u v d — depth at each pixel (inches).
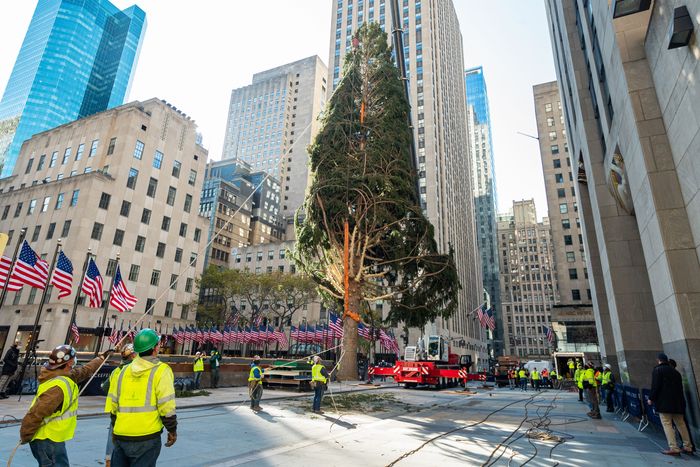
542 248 5541.3
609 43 533.3
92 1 6638.8
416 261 1004.6
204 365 764.6
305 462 254.5
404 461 263.1
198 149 2447.1
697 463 279.7
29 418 144.6
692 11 332.2
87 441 295.7
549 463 268.4
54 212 1851.6
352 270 967.6
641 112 441.1
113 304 911.0
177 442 301.7
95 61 6569.9
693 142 354.9
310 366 912.3
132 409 139.5
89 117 2191.2
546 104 3166.8
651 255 446.3
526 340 5231.3
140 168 2043.6
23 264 718.5
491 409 617.3
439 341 1478.8
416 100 3063.5
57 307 1598.2
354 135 1072.2
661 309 423.2
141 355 148.5
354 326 944.9
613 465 268.8
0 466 220.7
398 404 636.1
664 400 316.2
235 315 2234.3
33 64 5954.7
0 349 1673.2
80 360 666.2
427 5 3275.1
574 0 902.4
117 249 1868.8
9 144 5438.0
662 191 406.6
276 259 3287.4
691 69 342.3
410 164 1105.4
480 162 6791.3
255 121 6077.8
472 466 253.1
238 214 3796.8
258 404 489.4
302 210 1053.2
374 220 922.1
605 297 870.4
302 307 2807.6
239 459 257.6
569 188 2866.6
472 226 4387.3
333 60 3491.6
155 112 2171.5
